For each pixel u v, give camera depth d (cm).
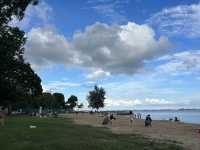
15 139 2644
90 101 19488
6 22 4328
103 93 19475
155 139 3591
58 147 2245
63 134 3244
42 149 2147
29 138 2742
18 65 6419
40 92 10831
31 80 8931
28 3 4238
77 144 2408
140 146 2655
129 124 7494
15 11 4225
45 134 3133
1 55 5459
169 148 2705
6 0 4169
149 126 6656
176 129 5903
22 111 15812
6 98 7275
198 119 15088
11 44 5331
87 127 5416
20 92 7681
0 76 6319
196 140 3656
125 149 2355
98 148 2280
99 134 3691
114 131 4781
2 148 2152
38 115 12300
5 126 4394
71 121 8225
